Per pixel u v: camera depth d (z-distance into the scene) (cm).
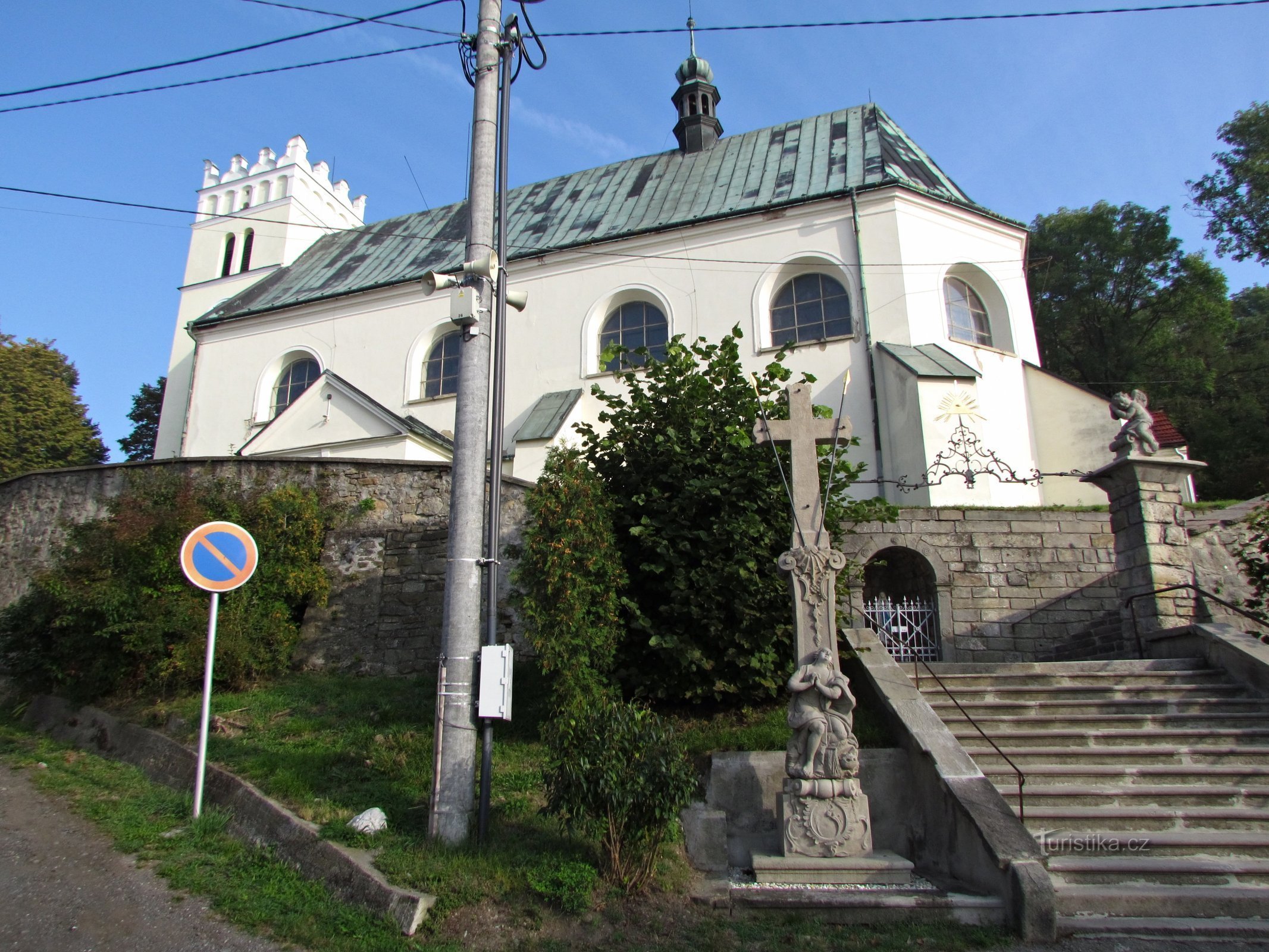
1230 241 3127
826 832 743
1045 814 777
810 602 797
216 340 2803
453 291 830
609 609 930
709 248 2284
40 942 580
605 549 938
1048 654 1467
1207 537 1459
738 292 2225
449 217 3125
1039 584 1500
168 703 1109
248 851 739
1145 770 840
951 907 652
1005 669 1063
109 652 1162
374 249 3038
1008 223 2266
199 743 860
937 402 1839
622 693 980
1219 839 735
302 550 1330
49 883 669
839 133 2578
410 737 935
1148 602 1197
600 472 1083
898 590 1593
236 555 870
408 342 2541
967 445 1781
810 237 2200
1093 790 809
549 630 874
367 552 1355
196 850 741
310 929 612
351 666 1279
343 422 1992
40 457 3441
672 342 1136
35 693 1273
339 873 672
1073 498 2023
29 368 3494
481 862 679
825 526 1030
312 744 945
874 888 694
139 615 1143
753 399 1078
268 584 1285
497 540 797
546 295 2412
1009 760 746
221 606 1217
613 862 683
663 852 725
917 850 803
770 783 841
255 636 1210
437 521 1355
